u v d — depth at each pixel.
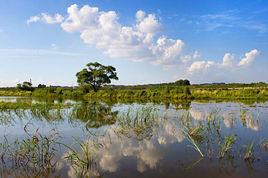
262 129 16.59
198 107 31.72
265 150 11.61
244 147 12.12
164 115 22.78
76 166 9.98
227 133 15.38
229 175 8.87
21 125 19.81
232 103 37.81
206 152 11.51
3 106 32.72
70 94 68.88
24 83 86.44
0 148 12.66
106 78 71.88
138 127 16.92
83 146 11.91
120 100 50.06
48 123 20.56
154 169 9.54
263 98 48.44
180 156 11.02
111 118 22.58
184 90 54.59
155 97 57.34
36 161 10.44
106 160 10.63
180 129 16.86
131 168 9.67
